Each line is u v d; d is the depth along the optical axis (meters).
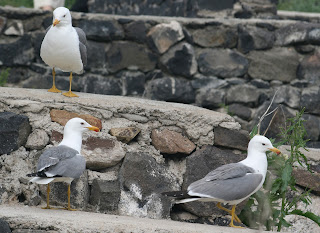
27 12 14.54
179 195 8.80
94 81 14.69
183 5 16.19
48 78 14.59
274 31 15.01
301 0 22.83
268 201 10.08
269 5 16.69
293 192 11.05
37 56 14.66
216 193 8.73
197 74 14.94
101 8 16.25
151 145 10.54
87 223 8.27
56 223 8.23
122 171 10.12
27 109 10.20
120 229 8.27
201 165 10.41
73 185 9.71
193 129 10.63
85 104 10.47
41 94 10.68
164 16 16.05
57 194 9.67
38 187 9.77
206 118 10.67
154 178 10.23
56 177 8.69
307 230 10.78
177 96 14.83
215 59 14.89
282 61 14.99
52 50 10.83
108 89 14.71
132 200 10.01
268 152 10.56
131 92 14.77
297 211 10.00
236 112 14.94
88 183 9.98
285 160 10.26
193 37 14.88
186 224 9.03
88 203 9.91
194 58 14.87
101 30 14.60
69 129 9.26
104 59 14.67
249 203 10.24
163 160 10.49
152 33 14.70
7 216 8.32
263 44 14.97
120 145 10.30
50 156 8.75
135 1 16.22
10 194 9.75
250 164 9.23
